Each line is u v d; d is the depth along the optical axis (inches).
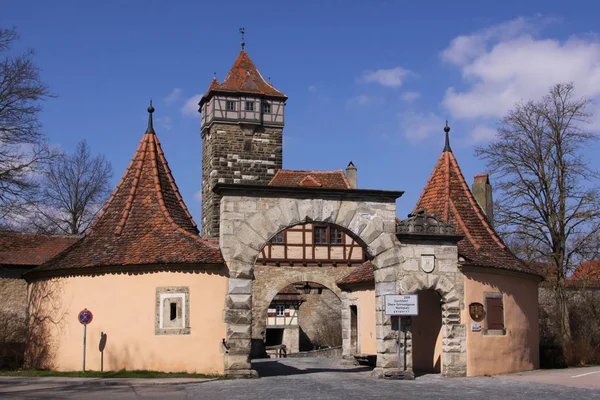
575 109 1318.9
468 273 947.3
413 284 920.3
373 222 924.6
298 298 2085.4
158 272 886.4
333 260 1670.8
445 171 1080.2
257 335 1630.2
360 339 1154.0
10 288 1305.4
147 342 877.8
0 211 1091.9
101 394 680.4
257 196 896.3
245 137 1956.2
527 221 1334.9
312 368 1086.4
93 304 901.2
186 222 976.3
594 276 1402.6
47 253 1359.5
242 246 885.2
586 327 1323.8
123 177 1011.3
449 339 924.0
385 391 740.7
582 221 1300.4
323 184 1800.0
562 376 921.5
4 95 1071.0
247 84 1972.2
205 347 870.4
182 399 649.0
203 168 2078.0
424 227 933.2
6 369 940.6
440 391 745.6
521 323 1013.2
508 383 831.7
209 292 878.4
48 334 936.9
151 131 1044.5
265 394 697.6
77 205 1932.8
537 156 1325.0
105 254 909.2
